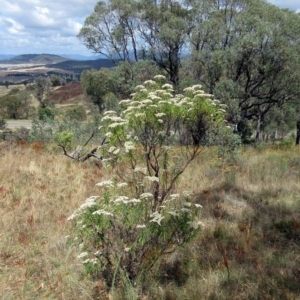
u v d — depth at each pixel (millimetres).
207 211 5273
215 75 16500
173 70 18859
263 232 4527
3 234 4531
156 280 3480
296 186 6570
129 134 3367
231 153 8617
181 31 17016
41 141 12125
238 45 14914
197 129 3529
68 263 3785
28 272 3629
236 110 14703
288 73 15398
